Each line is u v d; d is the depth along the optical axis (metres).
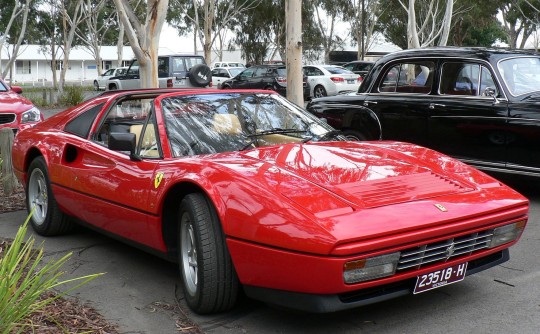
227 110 4.64
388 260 3.19
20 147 5.90
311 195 3.37
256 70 26.25
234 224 3.39
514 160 6.83
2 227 6.03
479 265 3.73
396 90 8.04
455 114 7.28
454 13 40.19
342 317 3.75
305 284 3.16
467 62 7.29
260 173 3.60
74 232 5.84
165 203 3.99
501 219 3.64
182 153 4.19
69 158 5.20
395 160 4.09
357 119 8.23
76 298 4.10
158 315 3.84
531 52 7.53
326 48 46.81
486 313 3.77
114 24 46.19
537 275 4.48
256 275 3.37
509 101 6.82
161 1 9.22
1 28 36.97
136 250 5.25
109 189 4.48
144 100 5.12
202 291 3.61
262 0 43.25
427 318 3.71
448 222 3.37
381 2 43.50
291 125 4.68
